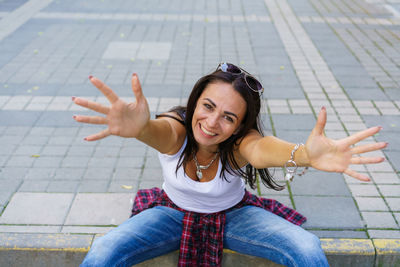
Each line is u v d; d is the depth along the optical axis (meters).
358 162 1.69
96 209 3.19
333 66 5.99
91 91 5.19
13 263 2.90
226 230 2.51
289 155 1.87
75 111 4.67
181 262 2.51
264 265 2.81
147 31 7.40
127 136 1.78
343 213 3.17
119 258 2.28
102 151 3.91
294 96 5.05
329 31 7.54
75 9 8.59
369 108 4.80
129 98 5.00
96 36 7.11
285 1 9.56
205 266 2.55
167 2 9.24
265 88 5.26
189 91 5.20
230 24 7.86
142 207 2.71
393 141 4.13
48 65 5.93
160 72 5.75
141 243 2.37
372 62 6.16
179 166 2.29
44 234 2.94
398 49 6.70
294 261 2.28
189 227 2.48
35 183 3.46
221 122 2.08
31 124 4.38
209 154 2.31
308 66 5.98
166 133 2.09
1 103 4.80
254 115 2.14
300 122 4.46
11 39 6.90
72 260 2.89
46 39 6.93
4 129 4.26
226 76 2.06
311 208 3.21
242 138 2.21
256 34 7.34
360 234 2.98
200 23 7.88
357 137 1.69
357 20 8.21
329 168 1.74
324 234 2.98
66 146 3.98
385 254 2.85
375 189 3.42
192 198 2.44
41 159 3.77
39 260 2.89
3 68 5.79
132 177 3.56
